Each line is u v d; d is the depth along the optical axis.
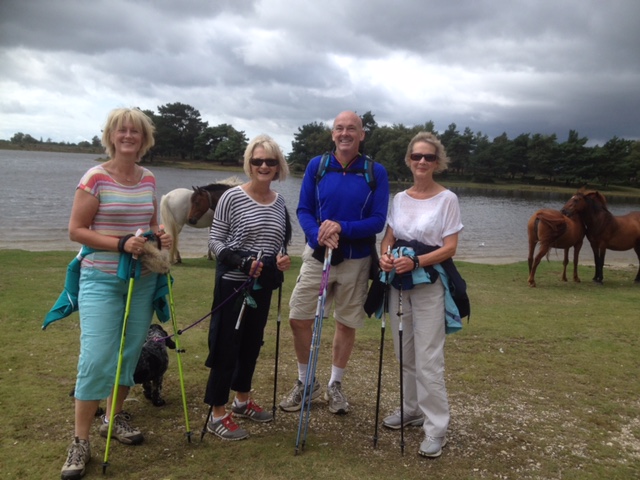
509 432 3.75
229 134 103.25
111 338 3.00
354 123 3.56
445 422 3.34
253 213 3.36
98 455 3.12
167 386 4.26
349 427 3.70
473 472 3.16
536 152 83.31
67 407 3.72
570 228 10.44
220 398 3.33
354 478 3.01
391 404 4.15
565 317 7.35
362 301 3.79
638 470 3.29
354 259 3.66
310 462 3.15
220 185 11.14
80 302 3.03
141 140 3.10
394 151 71.31
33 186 33.72
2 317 5.82
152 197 3.22
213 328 3.28
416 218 3.43
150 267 3.05
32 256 10.25
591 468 3.29
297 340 3.91
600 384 4.80
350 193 3.56
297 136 89.31
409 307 3.49
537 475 3.17
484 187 76.38
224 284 3.31
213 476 2.95
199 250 14.55
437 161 3.45
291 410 3.91
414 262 3.24
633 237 10.91
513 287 10.01
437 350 3.34
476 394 4.45
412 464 3.22
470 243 20.61
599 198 10.88
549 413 4.12
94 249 3.03
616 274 12.52
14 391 3.94
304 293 3.79
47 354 4.76
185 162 100.38
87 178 2.98
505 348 5.77
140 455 3.14
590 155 81.25
